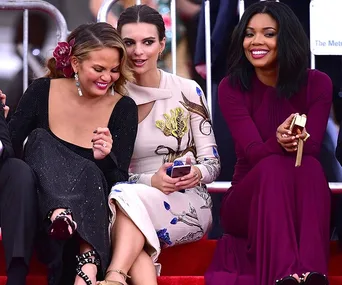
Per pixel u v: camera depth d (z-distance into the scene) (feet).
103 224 39.34
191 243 44.37
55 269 39.37
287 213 39.83
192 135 45.19
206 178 43.70
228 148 51.88
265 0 45.68
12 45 60.54
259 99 44.27
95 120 42.83
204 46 53.16
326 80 44.01
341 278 41.27
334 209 44.47
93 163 40.50
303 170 40.63
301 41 43.45
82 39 41.73
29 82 59.72
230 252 42.60
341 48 50.90
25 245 38.88
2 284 40.19
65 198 38.70
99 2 63.62
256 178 40.81
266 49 43.42
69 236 37.76
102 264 38.83
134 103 43.45
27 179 39.27
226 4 51.98
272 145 41.83
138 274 40.11
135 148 44.29
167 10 58.95
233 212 42.65
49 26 60.29
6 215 39.11
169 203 42.45
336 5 50.78
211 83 52.75
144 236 40.52
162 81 45.11
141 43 43.70
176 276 41.42
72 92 42.96
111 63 41.63
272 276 39.09
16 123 42.60
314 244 39.50
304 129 40.60
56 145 40.78
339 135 44.09
